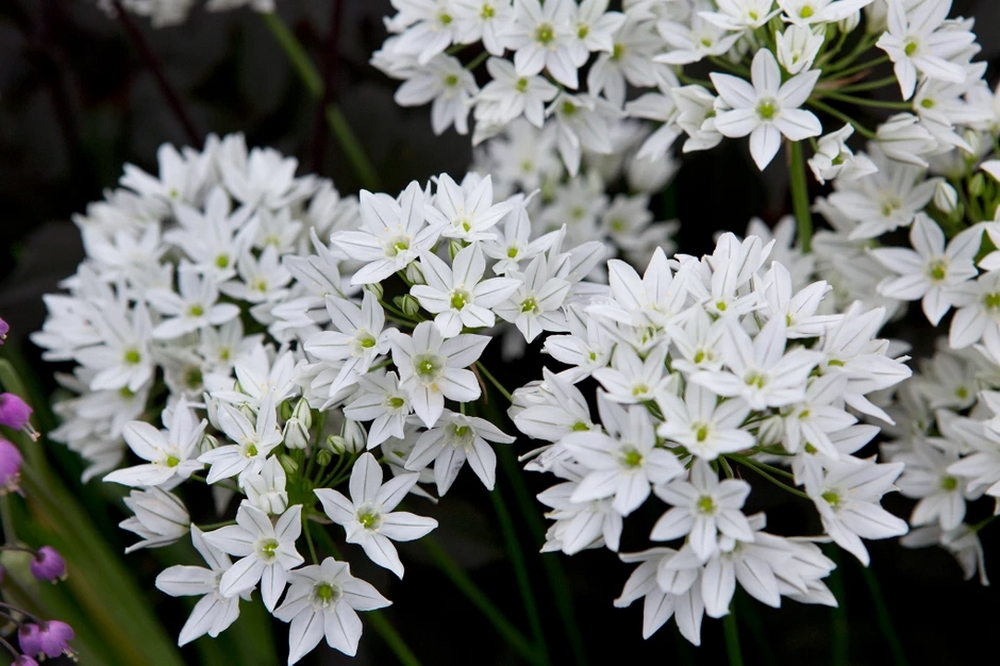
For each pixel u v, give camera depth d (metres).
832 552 0.53
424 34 0.52
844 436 0.45
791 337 0.46
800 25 0.48
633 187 0.59
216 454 0.46
